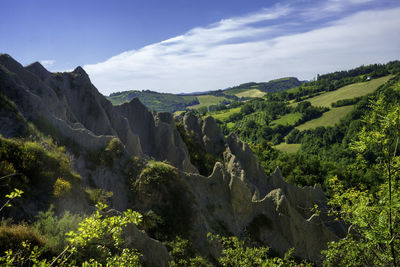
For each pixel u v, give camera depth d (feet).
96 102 147.64
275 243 123.03
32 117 97.96
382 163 47.78
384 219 43.27
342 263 56.03
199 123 212.43
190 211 107.65
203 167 183.52
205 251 101.14
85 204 79.92
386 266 47.96
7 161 68.74
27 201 64.49
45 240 52.75
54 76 147.02
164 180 111.04
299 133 577.02
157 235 97.50
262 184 178.09
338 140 496.64
